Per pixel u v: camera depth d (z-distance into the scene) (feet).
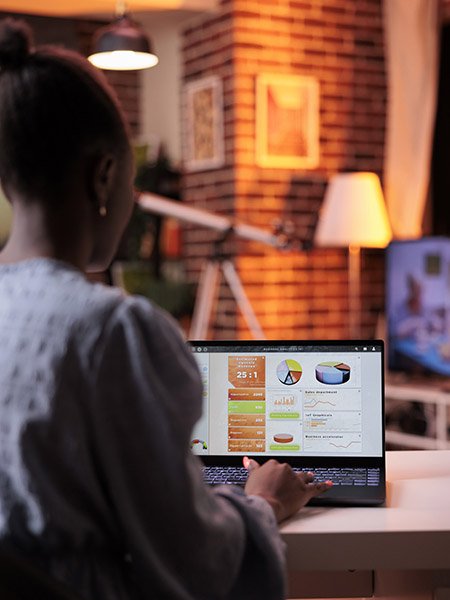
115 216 3.43
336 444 5.10
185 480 3.10
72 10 18.67
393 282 14.69
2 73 3.26
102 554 3.18
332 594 6.21
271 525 3.66
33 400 3.01
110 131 3.29
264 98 17.66
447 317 14.10
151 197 16.43
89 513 3.10
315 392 5.15
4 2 17.94
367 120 18.69
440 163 18.75
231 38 17.57
